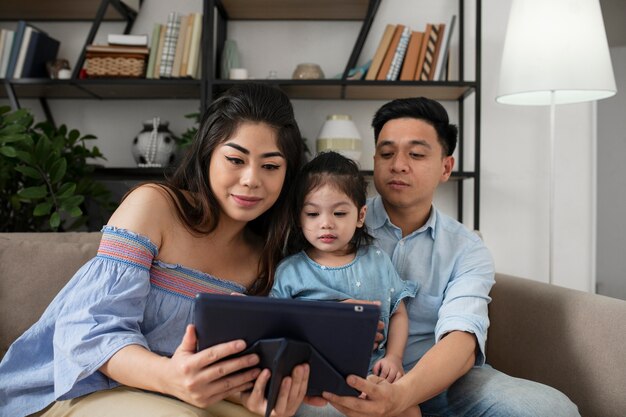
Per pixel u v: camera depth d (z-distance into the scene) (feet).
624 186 12.89
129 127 9.15
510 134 9.04
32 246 4.80
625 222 12.84
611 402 3.99
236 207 3.68
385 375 3.88
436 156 4.68
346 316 2.76
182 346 2.91
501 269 9.04
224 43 8.93
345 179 4.27
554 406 3.60
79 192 7.64
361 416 3.19
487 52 8.99
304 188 4.29
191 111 9.11
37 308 4.61
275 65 9.05
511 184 9.04
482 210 9.04
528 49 6.95
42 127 7.61
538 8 6.93
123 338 3.23
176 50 8.15
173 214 3.80
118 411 3.10
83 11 8.78
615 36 12.29
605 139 12.98
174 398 3.35
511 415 3.65
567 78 6.75
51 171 6.79
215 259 4.02
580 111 9.03
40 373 3.49
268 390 2.89
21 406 3.50
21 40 8.25
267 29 9.05
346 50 9.02
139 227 3.58
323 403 3.15
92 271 3.47
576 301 4.39
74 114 9.16
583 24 6.81
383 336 4.25
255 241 4.44
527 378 4.74
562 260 9.03
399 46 8.19
